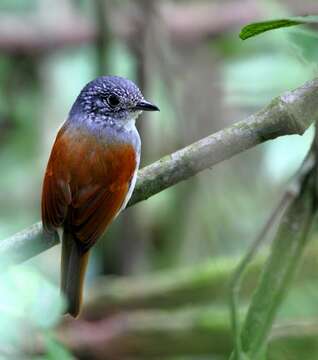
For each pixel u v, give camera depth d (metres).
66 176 8.09
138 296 11.34
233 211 12.80
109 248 13.16
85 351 10.85
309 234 7.13
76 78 14.21
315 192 7.06
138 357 10.92
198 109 13.06
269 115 6.46
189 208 13.34
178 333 10.77
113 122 8.54
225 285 11.25
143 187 7.09
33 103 14.36
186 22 13.80
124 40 13.08
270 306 7.15
